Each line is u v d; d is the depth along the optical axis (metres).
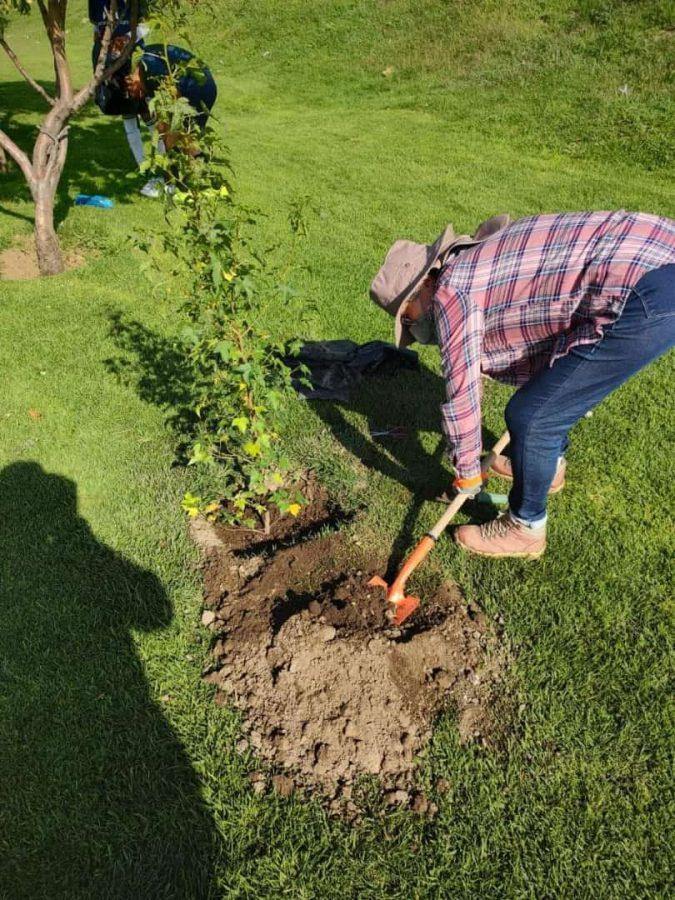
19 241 6.48
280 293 2.89
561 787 2.26
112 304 5.22
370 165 8.73
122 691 2.56
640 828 2.15
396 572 3.04
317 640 2.60
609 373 2.34
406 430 3.97
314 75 13.02
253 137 10.22
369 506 3.40
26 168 5.45
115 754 2.38
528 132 9.24
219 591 2.99
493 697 2.54
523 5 12.05
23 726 2.44
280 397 3.08
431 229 6.71
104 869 2.09
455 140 9.41
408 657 2.60
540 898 2.02
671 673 2.57
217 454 3.59
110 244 6.35
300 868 2.10
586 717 2.45
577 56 10.49
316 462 3.68
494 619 2.83
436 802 2.25
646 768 2.30
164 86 2.72
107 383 4.28
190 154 2.78
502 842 2.14
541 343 2.51
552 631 2.75
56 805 2.24
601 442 3.78
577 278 2.27
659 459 3.63
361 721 2.42
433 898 2.03
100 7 6.04
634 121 8.77
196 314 2.89
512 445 2.67
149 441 3.81
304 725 2.44
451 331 2.41
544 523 2.95
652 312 2.14
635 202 7.14
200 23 16.16
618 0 10.79
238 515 3.24
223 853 2.14
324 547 3.15
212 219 2.71
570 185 7.73
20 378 4.31
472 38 12.08
